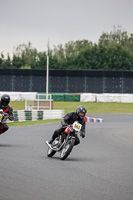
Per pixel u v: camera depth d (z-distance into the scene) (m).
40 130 70.19
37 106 125.00
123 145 50.91
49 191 22.42
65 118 36.16
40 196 21.14
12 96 186.50
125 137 62.12
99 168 31.36
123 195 21.84
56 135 36.50
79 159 36.47
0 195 21.03
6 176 26.52
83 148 46.25
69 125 35.97
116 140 57.16
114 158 38.06
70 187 23.67
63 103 180.88
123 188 23.75
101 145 50.06
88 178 26.80
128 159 37.62
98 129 76.81
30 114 99.25
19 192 21.91
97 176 27.70
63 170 29.75
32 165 31.72
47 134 62.50
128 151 44.56
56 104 175.50
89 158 37.50
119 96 188.62
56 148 36.06
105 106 171.00
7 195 21.09
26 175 27.17
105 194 21.98
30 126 80.12
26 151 41.12
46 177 26.67
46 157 36.94
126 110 158.25
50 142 37.22
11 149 42.50
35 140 53.06
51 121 97.81
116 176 27.92
